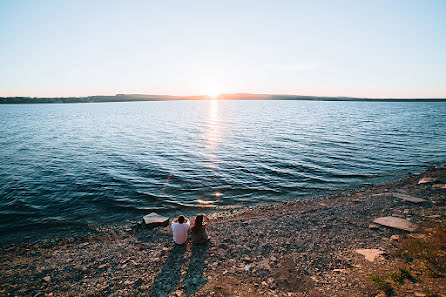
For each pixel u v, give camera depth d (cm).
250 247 887
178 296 614
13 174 2006
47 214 1320
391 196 1444
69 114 11438
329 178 1925
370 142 3388
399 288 568
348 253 816
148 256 841
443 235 821
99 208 1396
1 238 1088
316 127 5259
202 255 827
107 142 3597
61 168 2194
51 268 794
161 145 3347
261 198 1552
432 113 10375
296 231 1032
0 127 5697
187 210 1377
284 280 671
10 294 655
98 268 781
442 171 1983
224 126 5688
